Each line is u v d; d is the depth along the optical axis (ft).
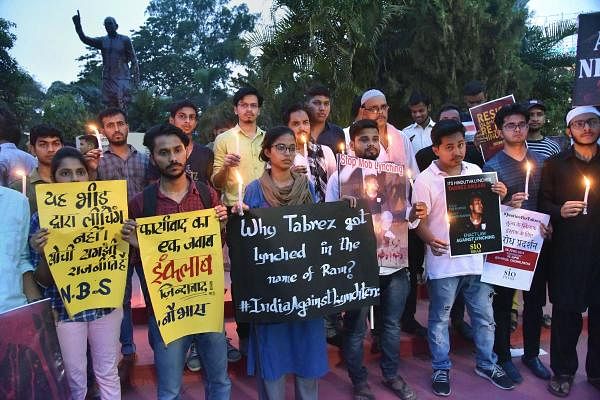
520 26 41.45
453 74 39.24
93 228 9.14
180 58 163.73
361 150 11.52
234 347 13.35
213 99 108.58
